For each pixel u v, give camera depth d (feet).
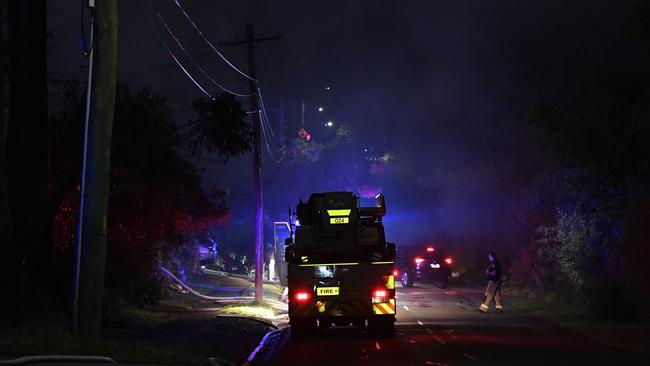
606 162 80.69
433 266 124.06
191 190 71.10
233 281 128.47
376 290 61.62
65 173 58.90
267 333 66.28
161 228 67.77
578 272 84.28
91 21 42.01
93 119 41.73
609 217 80.48
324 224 63.98
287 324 78.02
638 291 72.23
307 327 62.08
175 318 71.00
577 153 81.15
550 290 98.73
